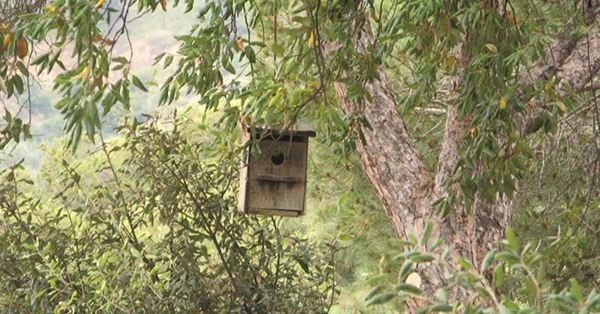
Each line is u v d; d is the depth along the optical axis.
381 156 10.18
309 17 7.11
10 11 6.85
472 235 9.46
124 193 11.26
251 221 11.78
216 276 10.91
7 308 10.70
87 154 11.40
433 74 7.82
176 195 10.92
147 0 6.38
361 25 7.80
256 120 7.54
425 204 9.88
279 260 11.21
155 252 10.93
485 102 7.42
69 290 10.54
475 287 4.16
